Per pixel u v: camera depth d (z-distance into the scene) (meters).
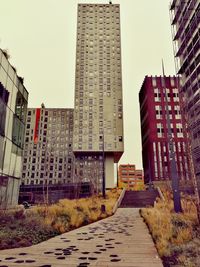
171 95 93.44
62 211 15.20
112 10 124.06
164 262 5.79
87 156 102.94
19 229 10.08
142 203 32.31
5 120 18.75
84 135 102.12
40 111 129.25
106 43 117.25
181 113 13.36
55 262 5.78
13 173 20.16
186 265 5.29
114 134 102.44
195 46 37.56
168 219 11.49
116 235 10.10
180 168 81.94
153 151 86.19
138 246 7.79
